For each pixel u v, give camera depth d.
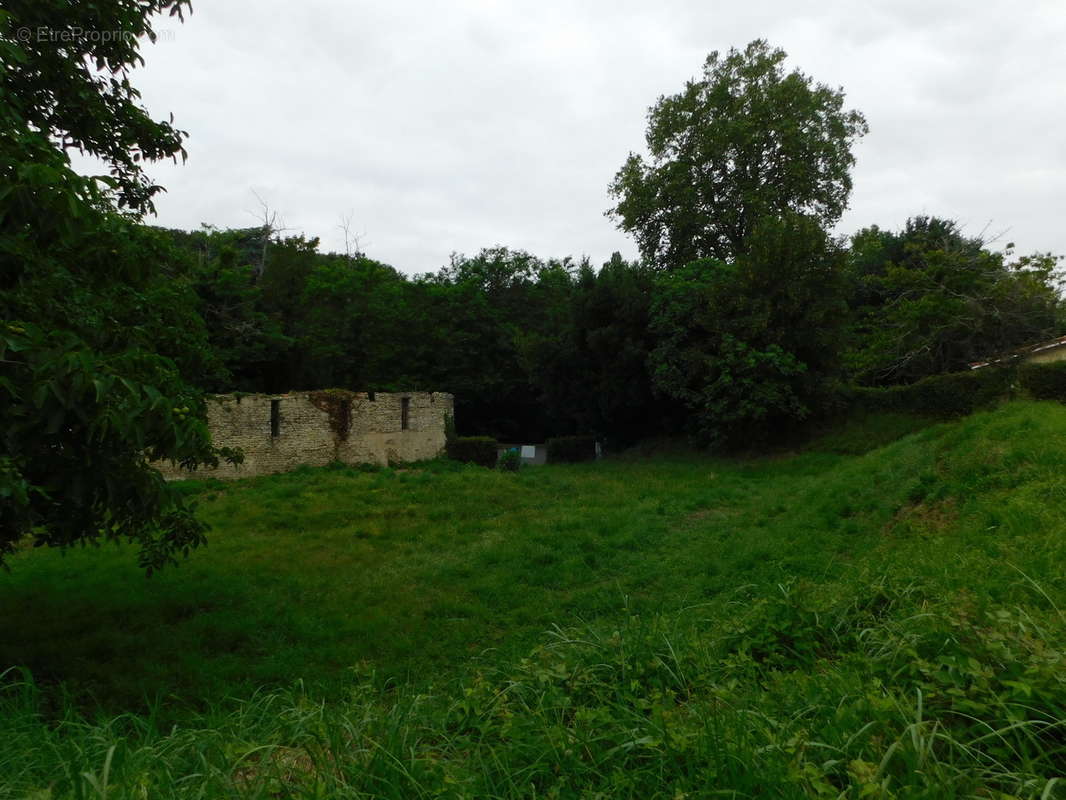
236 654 5.96
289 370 25.91
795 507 10.86
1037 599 3.43
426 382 29.09
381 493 14.51
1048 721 2.29
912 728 2.17
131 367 4.13
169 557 6.05
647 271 23.61
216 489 14.92
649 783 2.34
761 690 3.09
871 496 9.70
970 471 7.70
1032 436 8.10
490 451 23.00
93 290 5.42
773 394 18.50
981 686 2.45
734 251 26.44
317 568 8.77
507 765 2.55
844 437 19.22
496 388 31.48
